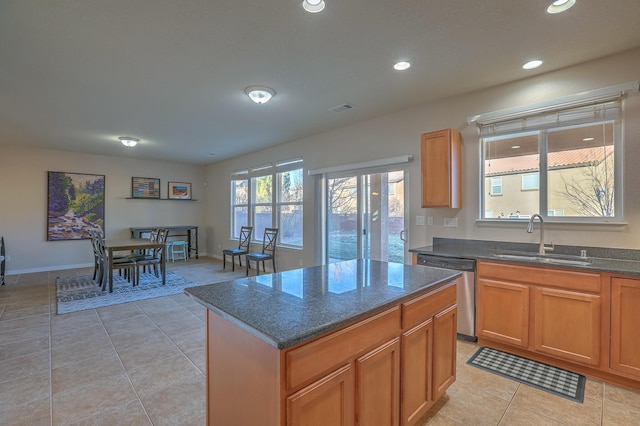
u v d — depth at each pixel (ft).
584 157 8.96
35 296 14.24
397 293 5.20
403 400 5.14
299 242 18.33
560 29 7.20
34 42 7.60
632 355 6.79
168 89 10.55
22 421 5.91
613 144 8.50
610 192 8.57
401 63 8.83
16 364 8.10
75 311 12.23
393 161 12.78
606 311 7.08
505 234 10.21
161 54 8.26
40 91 10.64
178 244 24.52
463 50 8.13
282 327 3.71
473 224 10.85
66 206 20.97
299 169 18.21
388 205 13.50
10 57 8.32
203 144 19.04
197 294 5.13
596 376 7.36
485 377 7.45
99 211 22.25
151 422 5.94
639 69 8.03
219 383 4.77
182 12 6.53
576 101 8.79
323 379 3.84
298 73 9.43
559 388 7.00
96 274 17.71
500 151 10.46
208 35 7.40
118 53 8.18
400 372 5.08
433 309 5.94
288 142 18.48
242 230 22.45
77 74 9.36
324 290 5.39
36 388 7.02
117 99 11.44
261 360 3.81
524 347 8.21
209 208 27.27
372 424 4.53
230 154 22.44
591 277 7.24
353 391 4.25
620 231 8.29
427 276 6.49
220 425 4.76
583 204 8.98
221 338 4.72
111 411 6.25
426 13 6.63
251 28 7.14
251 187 22.02
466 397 6.70
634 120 8.13
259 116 13.53
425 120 12.08
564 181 9.29
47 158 20.34
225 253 20.89
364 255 14.47
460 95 11.12
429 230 12.00
